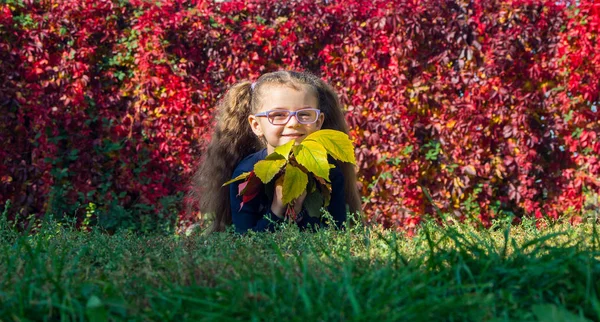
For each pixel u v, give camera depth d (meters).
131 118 6.21
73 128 6.11
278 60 6.44
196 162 6.07
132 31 6.19
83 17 6.12
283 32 6.30
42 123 5.93
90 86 6.19
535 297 1.29
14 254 1.70
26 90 5.94
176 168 6.29
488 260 1.46
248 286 1.27
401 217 6.18
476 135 6.21
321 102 3.69
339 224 3.08
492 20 6.13
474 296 1.21
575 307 1.26
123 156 6.17
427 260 1.54
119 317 1.21
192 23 6.24
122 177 6.17
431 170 6.33
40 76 6.04
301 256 1.69
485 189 6.30
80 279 1.39
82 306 1.22
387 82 6.19
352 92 6.31
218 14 6.36
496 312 1.25
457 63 6.28
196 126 6.25
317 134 2.53
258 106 3.28
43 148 5.94
